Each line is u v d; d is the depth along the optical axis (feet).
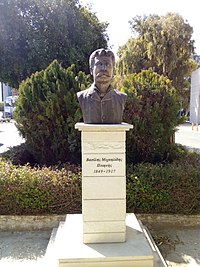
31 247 12.40
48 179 14.37
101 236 10.59
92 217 10.54
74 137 16.66
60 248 10.20
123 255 9.73
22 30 31.94
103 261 9.66
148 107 16.60
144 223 14.56
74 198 14.28
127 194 14.37
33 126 17.28
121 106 10.72
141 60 49.67
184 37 46.34
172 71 47.60
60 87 16.71
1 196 14.10
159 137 16.93
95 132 10.30
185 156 18.22
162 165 15.76
